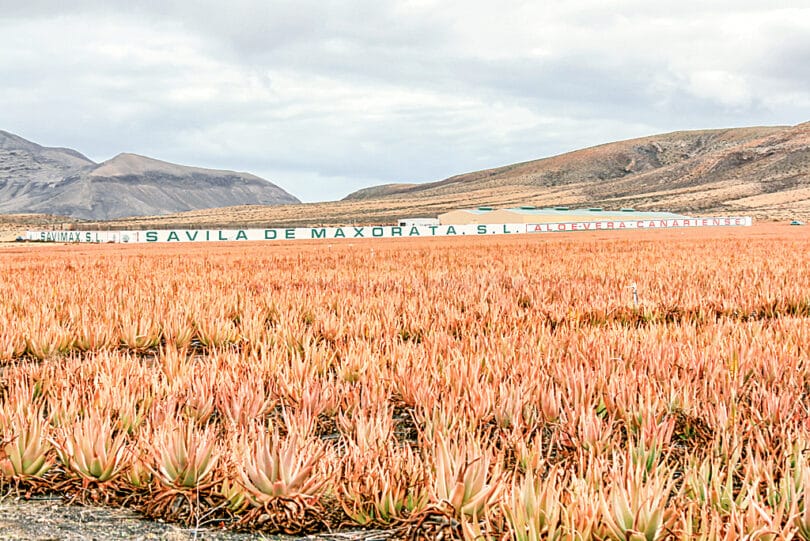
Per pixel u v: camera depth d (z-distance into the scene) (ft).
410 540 18.61
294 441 20.68
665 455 23.95
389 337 42.01
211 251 212.64
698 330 46.83
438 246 224.12
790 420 25.12
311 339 45.19
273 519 19.51
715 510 17.76
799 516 18.35
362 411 24.68
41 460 22.61
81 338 46.11
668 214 576.20
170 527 19.70
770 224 566.36
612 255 144.36
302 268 115.34
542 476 21.65
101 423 23.21
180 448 21.15
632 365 33.06
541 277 87.30
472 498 19.04
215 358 36.04
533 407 28.12
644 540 17.07
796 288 65.77
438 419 25.59
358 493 19.77
